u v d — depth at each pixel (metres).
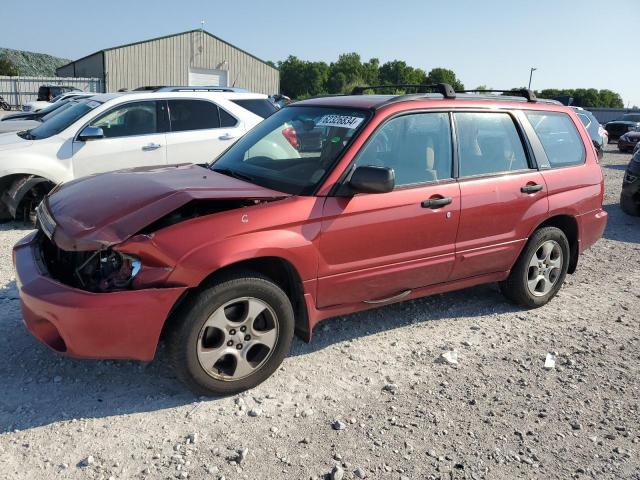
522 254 5.19
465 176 4.73
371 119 4.29
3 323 4.57
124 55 40.53
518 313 5.38
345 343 4.57
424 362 4.34
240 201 3.76
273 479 3.01
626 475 3.19
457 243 4.67
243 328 3.69
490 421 3.62
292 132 4.62
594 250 7.79
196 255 3.42
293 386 3.91
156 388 3.80
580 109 17.64
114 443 3.24
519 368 4.32
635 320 5.35
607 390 4.07
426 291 4.70
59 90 32.31
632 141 25.28
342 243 4.02
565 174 5.38
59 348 3.48
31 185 7.45
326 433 3.42
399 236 4.29
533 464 3.24
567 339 4.87
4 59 91.75
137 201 3.61
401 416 3.63
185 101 8.65
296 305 4.05
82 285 3.45
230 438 3.33
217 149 8.78
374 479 3.05
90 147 7.86
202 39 42.66
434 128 4.60
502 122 5.07
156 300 3.35
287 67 123.00
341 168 4.06
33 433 3.29
